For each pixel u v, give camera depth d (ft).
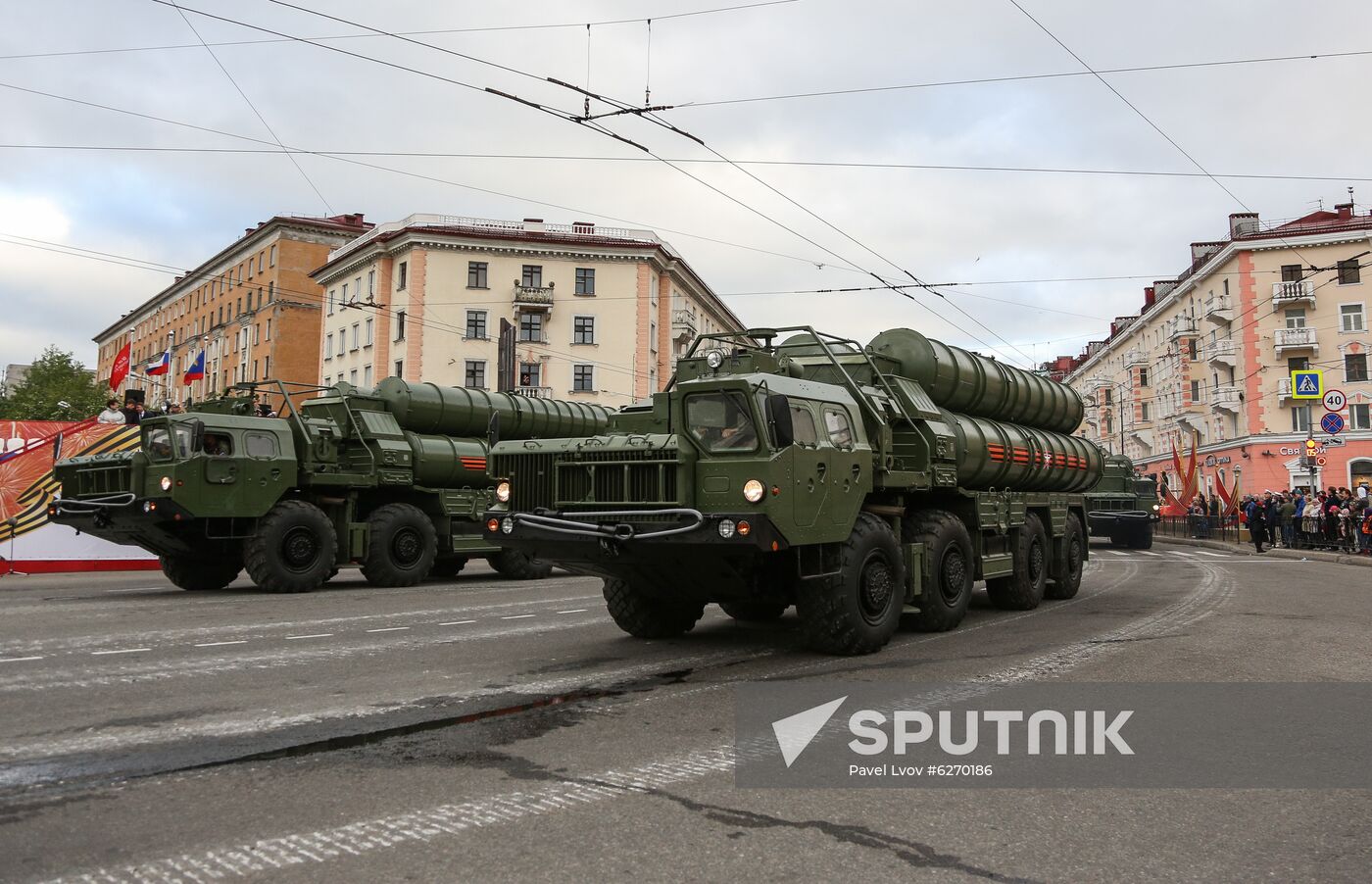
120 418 62.34
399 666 23.81
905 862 10.98
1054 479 43.16
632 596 28.53
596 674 22.85
